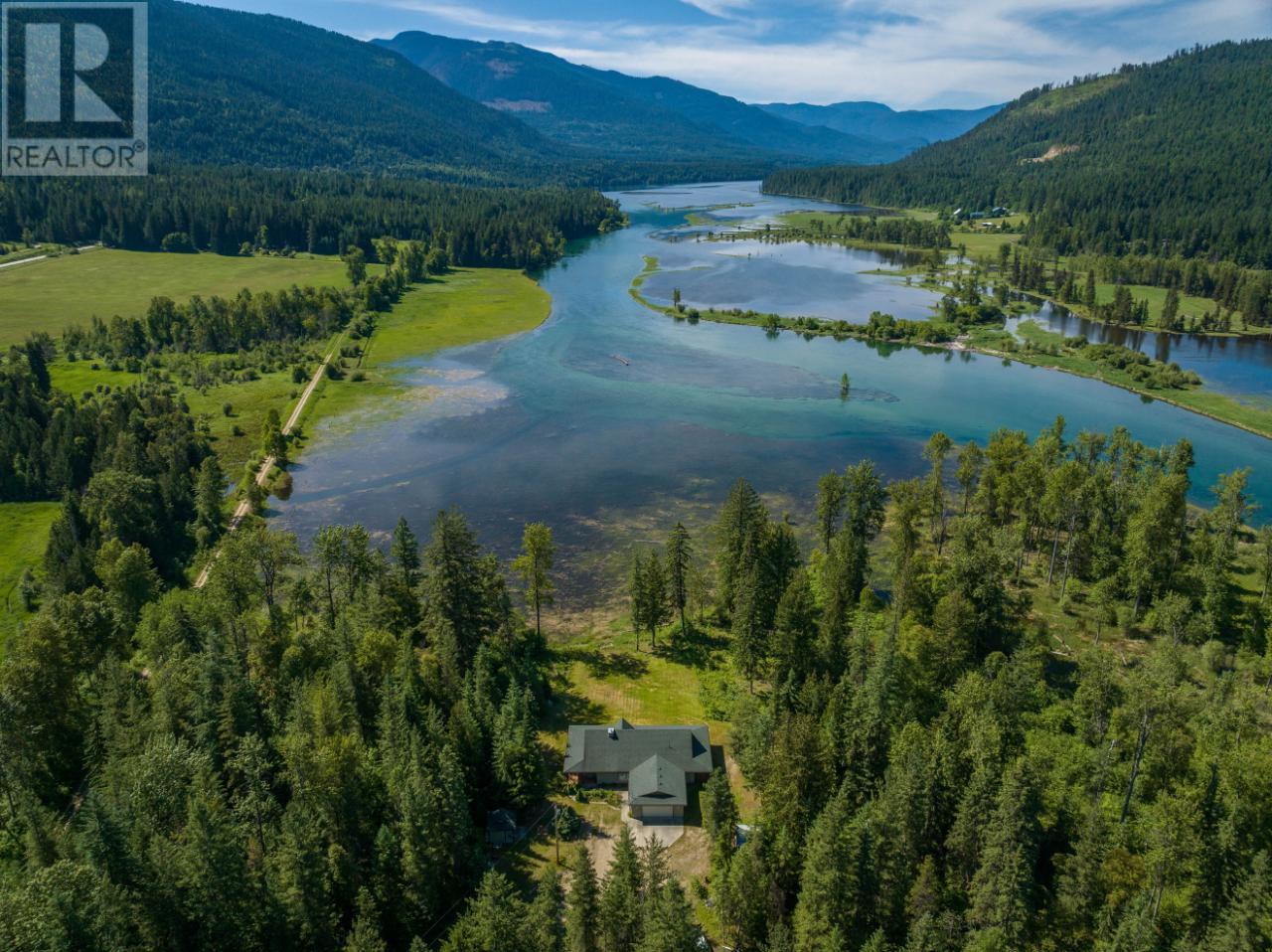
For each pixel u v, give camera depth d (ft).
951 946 189.88
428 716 254.47
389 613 330.95
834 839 194.39
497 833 240.12
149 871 188.24
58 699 268.21
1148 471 465.88
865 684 262.67
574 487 514.27
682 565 366.63
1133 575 374.22
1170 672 285.43
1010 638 334.65
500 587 332.60
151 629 312.71
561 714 302.45
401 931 205.16
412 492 508.53
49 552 388.57
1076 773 243.60
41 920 167.12
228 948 187.42
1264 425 618.85
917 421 629.92
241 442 581.94
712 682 325.62
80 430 523.29
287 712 257.34
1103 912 191.52
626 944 192.34
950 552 434.30
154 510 438.81
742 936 203.00
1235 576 409.08
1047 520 413.80
